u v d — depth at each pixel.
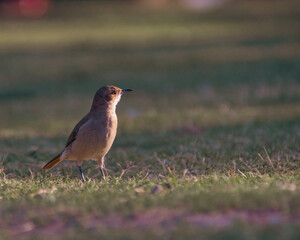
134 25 43.59
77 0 58.78
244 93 19.56
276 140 11.34
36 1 55.09
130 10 54.09
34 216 5.83
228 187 6.85
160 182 7.66
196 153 10.51
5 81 26.02
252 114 15.50
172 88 22.06
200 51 29.41
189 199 6.02
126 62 28.09
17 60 30.47
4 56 31.97
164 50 30.56
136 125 15.05
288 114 14.95
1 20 52.75
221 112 16.20
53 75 26.62
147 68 26.62
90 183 8.04
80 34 39.38
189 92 20.91
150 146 12.04
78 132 8.60
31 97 22.64
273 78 21.94
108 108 8.73
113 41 34.88
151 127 14.59
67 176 9.02
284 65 24.20
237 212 5.57
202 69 25.38
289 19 40.19
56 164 10.09
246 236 4.69
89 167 10.08
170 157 10.35
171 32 37.69
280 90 19.52
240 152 10.34
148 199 6.20
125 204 6.05
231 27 38.31
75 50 32.47
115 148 12.04
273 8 45.75
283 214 5.42
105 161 10.43
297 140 11.22
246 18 42.84
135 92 22.00
